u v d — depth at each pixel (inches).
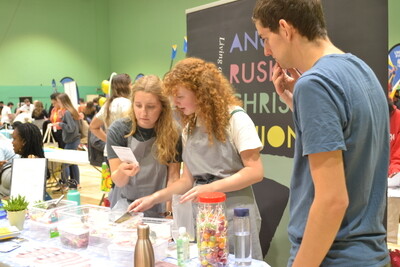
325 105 38.0
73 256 64.2
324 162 38.1
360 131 39.4
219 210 58.2
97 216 72.0
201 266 58.9
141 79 76.3
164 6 503.8
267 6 43.4
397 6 306.7
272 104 91.0
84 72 567.2
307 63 43.4
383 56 71.4
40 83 531.2
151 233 63.3
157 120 77.8
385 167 43.9
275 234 92.2
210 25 100.6
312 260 39.7
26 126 128.1
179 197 67.6
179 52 494.6
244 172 69.6
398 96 183.0
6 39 503.5
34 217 74.3
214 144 71.7
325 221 38.5
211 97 68.9
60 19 542.3
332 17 77.1
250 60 93.4
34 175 94.1
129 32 553.0
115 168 79.1
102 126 180.1
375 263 41.6
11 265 61.1
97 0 568.1
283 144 89.9
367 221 41.9
